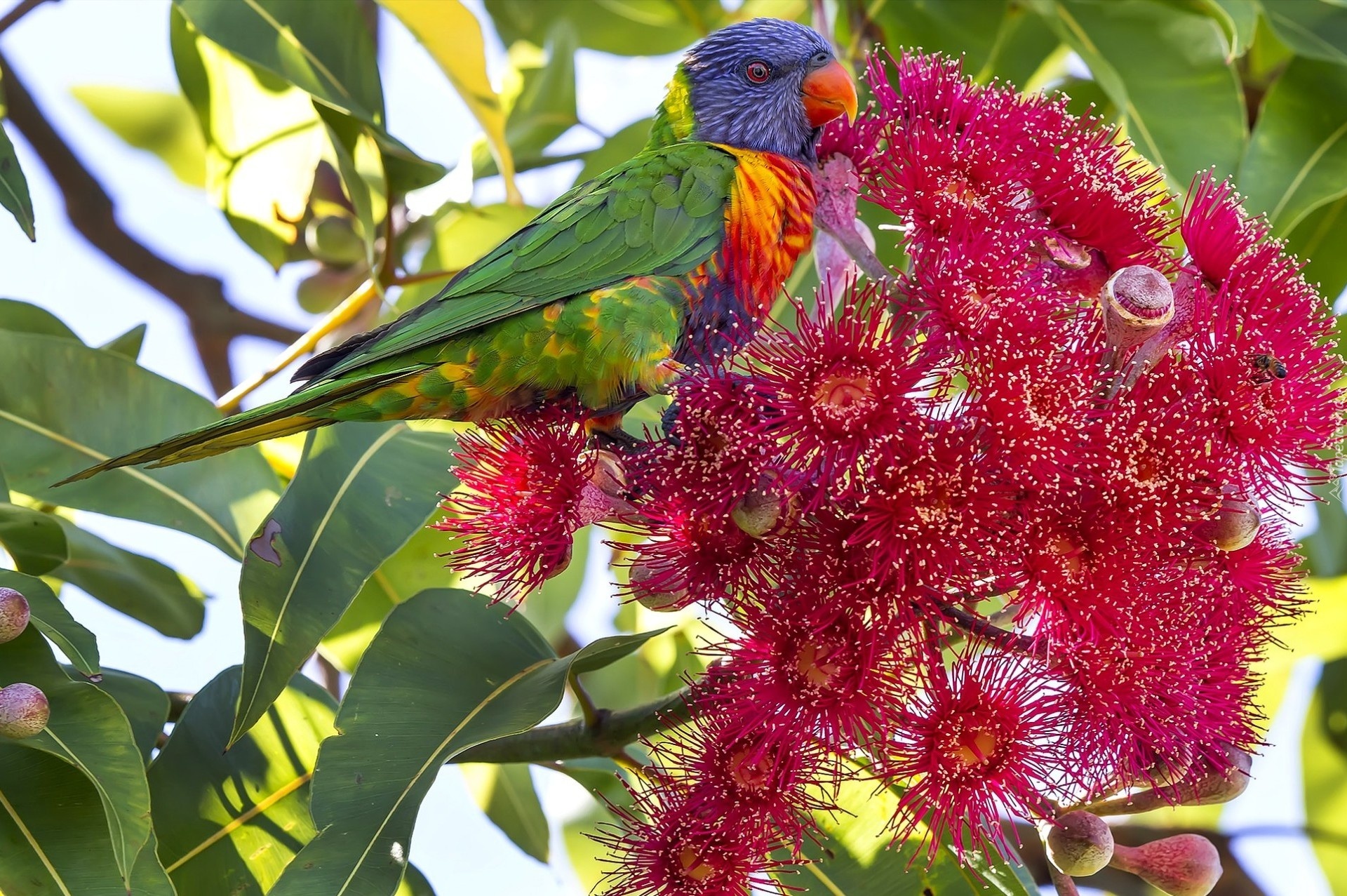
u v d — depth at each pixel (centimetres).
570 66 796
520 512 469
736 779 428
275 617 504
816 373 410
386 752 480
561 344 563
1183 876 465
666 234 589
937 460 396
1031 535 401
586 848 774
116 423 616
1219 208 451
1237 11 612
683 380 481
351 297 679
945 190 448
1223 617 426
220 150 760
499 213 775
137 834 450
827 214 539
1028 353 400
